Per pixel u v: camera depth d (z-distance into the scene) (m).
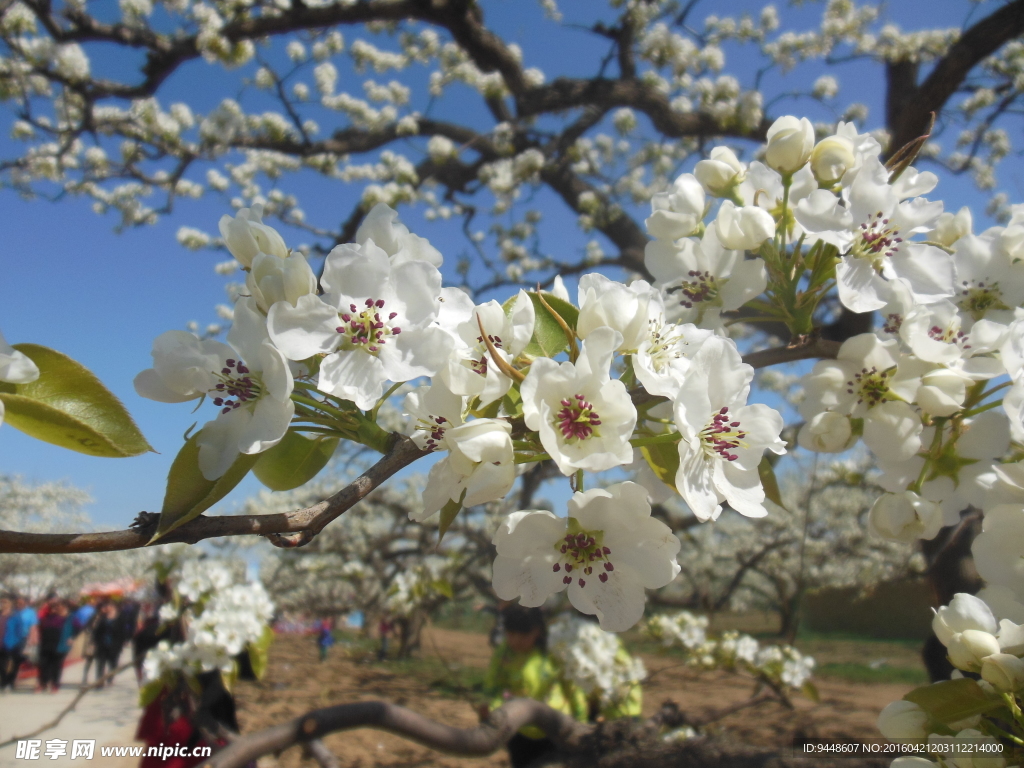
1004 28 3.92
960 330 1.46
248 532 0.78
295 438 1.19
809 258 1.42
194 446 0.92
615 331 0.98
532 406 0.95
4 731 6.54
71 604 11.77
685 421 1.01
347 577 11.62
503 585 1.06
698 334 1.22
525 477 6.79
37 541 0.71
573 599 1.06
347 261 1.03
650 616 5.80
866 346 1.36
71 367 0.88
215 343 1.01
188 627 4.34
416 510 1.03
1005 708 1.06
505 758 6.28
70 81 5.61
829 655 13.16
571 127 6.68
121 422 0.87
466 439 0.95
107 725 6.78
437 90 7.39
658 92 6.39
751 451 1.09
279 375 0.95
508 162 7.04
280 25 5.79
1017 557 1.22
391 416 8.22
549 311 1.14
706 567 15.09
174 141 6.12
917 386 1.34
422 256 1.11
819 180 1.41
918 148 1.37
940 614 1.11
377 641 17.41
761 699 3.61
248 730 7.32
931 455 1.39
